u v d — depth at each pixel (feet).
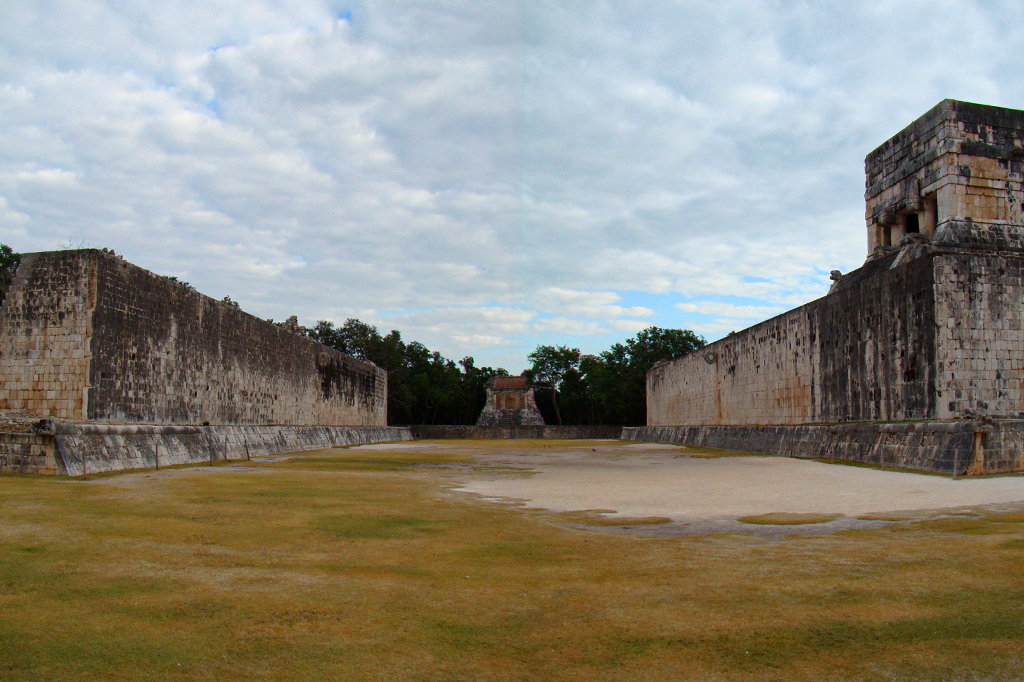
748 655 16.65
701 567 24.94
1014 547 26.63
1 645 16.47
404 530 32.81
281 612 19.42
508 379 282.36
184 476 56.29
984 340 67.62
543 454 110.22
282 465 75.56
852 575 23.20
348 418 166.09
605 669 16.05
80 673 15.20
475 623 19.02
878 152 101.50
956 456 58.03
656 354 242.37
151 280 77.77
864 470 66.23
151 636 17.40
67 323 67.00
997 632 17.53
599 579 23.52
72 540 27.17
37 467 53.67
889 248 99.14
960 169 86.58
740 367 128.98
